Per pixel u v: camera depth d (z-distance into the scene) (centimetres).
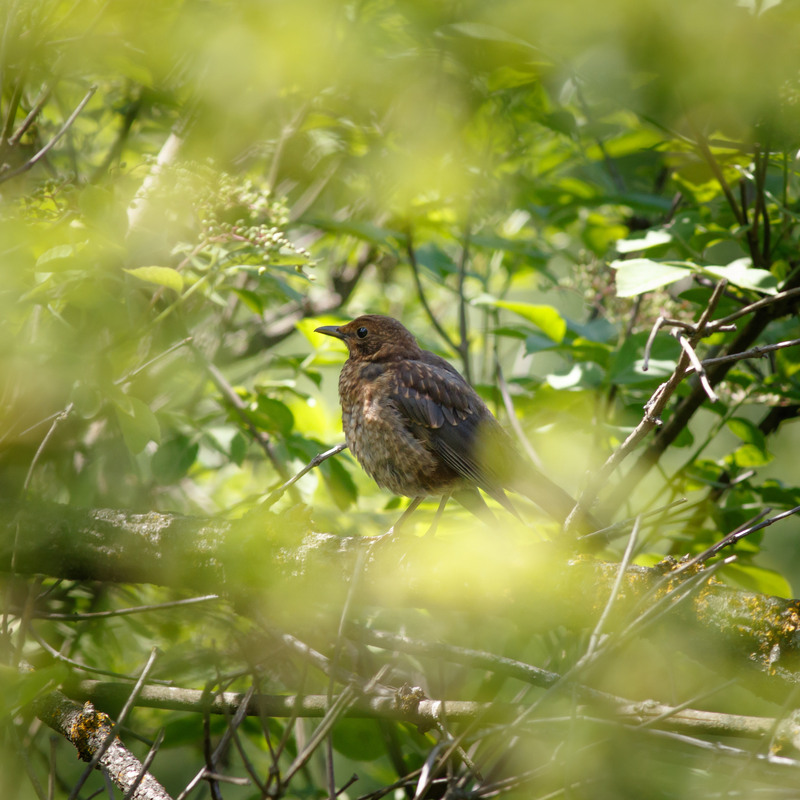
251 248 706
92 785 902
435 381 860
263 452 1123
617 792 509
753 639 519
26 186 877
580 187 1123
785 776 434
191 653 764
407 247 1065
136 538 680
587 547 715
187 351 912
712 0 637
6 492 835
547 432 967
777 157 859
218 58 819
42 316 711
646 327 978
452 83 941
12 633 745
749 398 940
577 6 676
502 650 796
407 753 810
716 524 868
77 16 784
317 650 697
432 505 1012
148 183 755
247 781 497
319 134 1050
